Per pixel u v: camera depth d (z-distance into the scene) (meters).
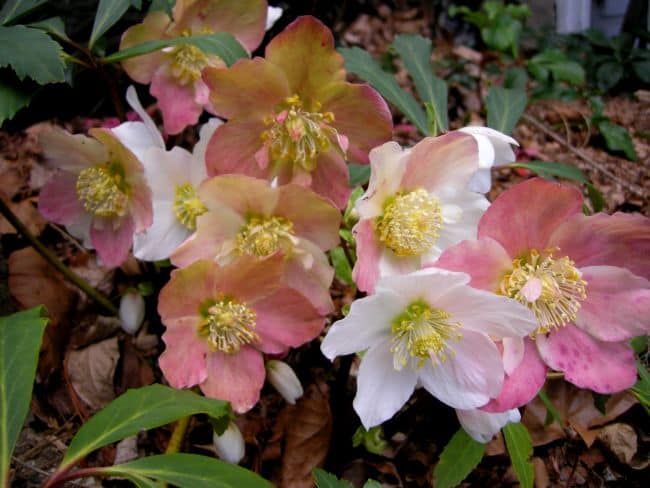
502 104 0.39
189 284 0.28
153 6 0.36
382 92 0.36
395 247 0.28
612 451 0.37
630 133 0.65
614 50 0.74
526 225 0.26
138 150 0.32
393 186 0.27
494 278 0.27
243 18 0.35
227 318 0.28
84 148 0.33
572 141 0.63
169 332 0.28
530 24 0.85
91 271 0.44
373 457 0.37
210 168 0.29
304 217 0.28
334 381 0.37
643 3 0.79
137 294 0.38
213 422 0.29
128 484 0.35
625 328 0.27
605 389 0.27
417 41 0.38
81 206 0.35
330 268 0.29
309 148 0.29
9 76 0.31
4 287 0.42
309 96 0.28
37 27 0.33
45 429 0.37
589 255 0.27
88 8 0.54
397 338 0.27
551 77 0.72
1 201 0.37
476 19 0.77
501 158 0.30
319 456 0.36
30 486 0.35
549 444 0.38
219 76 0.27
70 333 0.41
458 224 0.28
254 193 0.28
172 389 0.28
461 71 0.72
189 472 0.25
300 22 0.26
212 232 0.29
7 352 0.27
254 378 0.30
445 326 0.26
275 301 0.29
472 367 0.27
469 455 0.30
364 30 0.78
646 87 0.74
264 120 0.29
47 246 0.46
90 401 0.38
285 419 0.37
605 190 0.55
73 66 0.35
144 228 0.33
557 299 0.27
